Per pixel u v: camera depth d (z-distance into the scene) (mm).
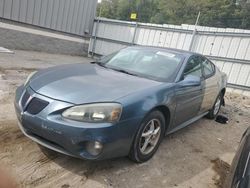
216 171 3232
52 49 12969
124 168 2885
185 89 3451
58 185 2432
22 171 2531
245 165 1798
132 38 12531
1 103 4172
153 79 3344
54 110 2490
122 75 3322
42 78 2973
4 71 6402
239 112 6625
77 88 2709
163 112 3203
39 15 11922
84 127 2381
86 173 2676
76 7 13281
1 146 2898
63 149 2531
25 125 2645
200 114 4520
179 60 3795
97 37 14164
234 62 9406
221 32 9609
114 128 2457
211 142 4180
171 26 11039
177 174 2992
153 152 3188
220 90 5211
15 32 11320
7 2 10672
